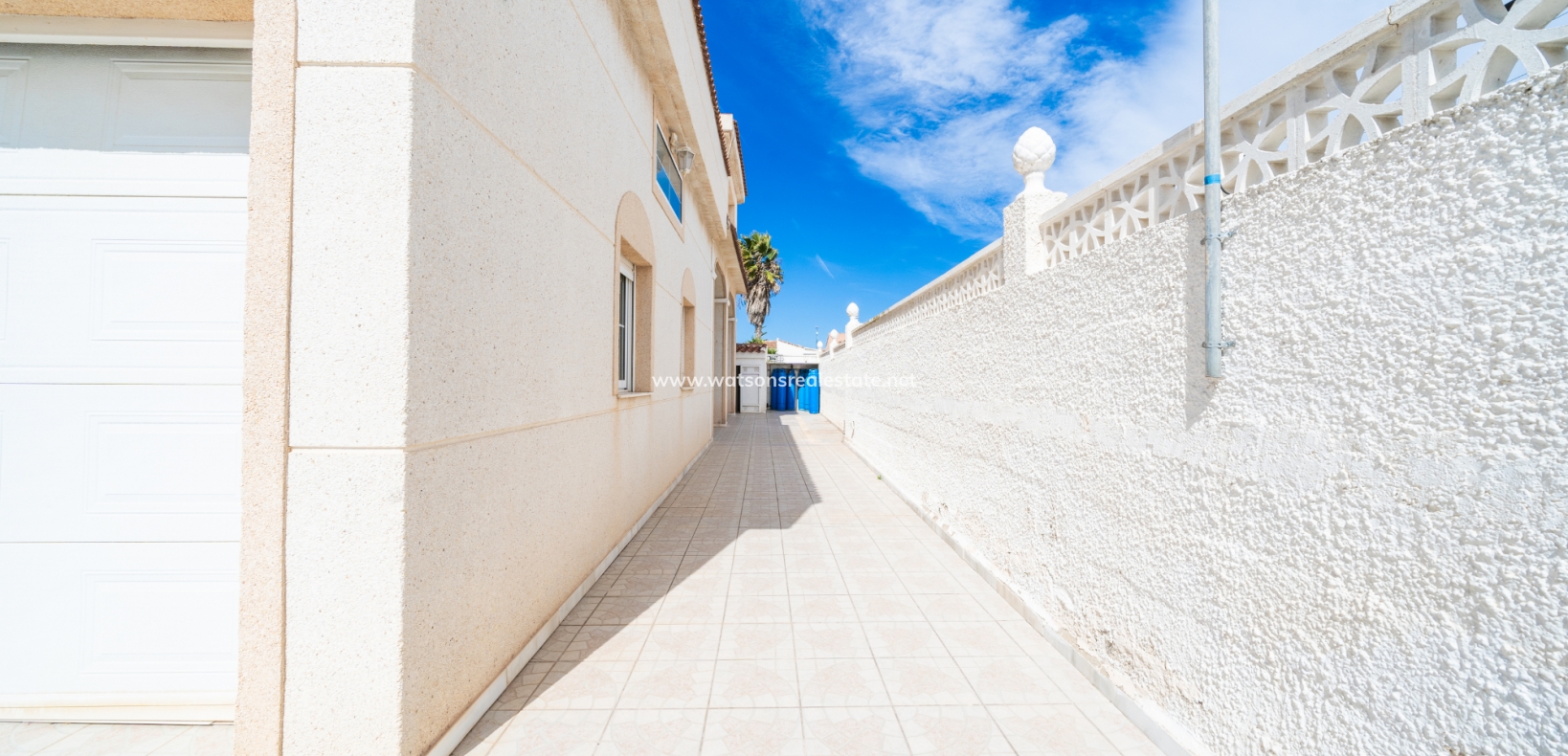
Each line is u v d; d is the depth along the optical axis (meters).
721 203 10.88
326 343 2.01
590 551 3.96
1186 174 2.32
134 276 2.41
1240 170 2.09
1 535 2.39
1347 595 1.62
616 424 4.60
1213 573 2.09
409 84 2.00
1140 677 2.49
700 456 10.68
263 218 1.99
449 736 2.27
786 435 14.64
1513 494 1.28
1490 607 1.32
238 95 2.52
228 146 2.50
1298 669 1.76
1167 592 2.33
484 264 2.51
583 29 3.71
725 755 2.26
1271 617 1.85
